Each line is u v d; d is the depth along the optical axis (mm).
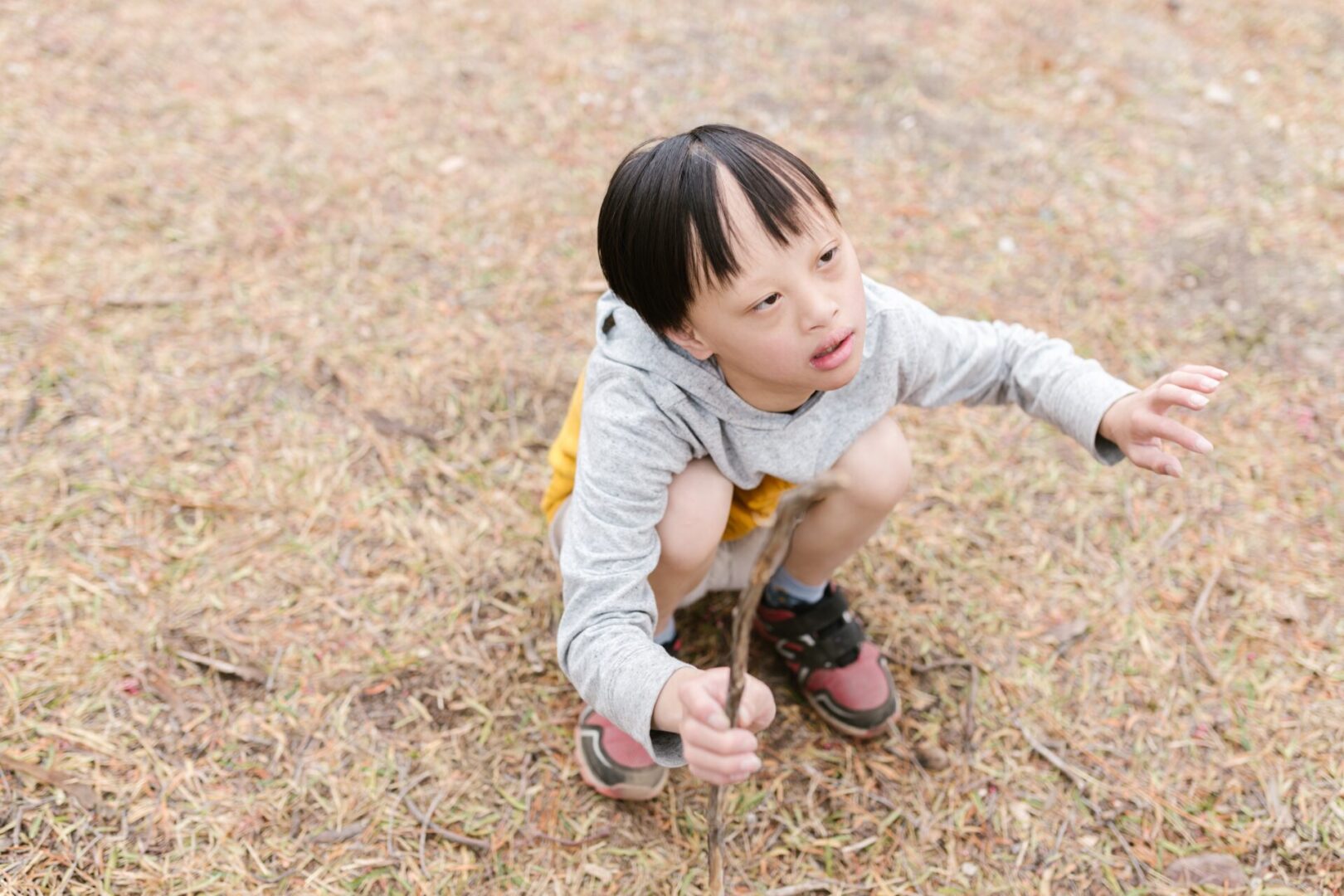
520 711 1757
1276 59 3457
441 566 1956
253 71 3186
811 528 1606
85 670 1746
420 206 2754
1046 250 2713
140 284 2469
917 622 1913
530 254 2641
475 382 2314
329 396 2258
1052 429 2270
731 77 3285
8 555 1902
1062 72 3359
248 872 1530
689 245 1185
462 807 1631
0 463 2055
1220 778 1691
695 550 1479
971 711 1782
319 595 1893
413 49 3338
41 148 2818
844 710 1727
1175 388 1367
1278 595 1955
